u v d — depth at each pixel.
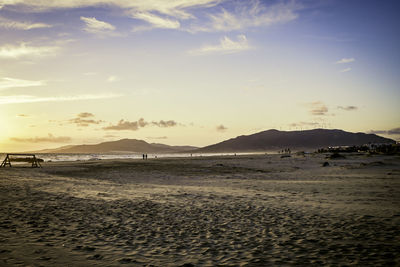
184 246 5.63
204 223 7.44
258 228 6.91
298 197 11.56
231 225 7.22
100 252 5.26
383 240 5.78
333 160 44.06
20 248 5.30
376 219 7.54
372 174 21.59
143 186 15.75
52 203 9.68
